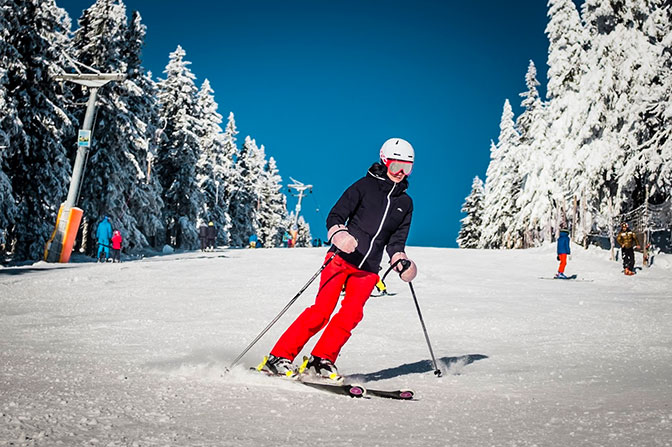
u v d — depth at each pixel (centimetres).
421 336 671
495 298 1112
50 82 2644
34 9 2592
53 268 1808
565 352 557
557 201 3328
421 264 1991
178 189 4366
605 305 1002
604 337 664
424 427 262
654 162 2456
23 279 1313
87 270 1587
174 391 327
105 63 3269
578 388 378
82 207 3108
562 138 3294
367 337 639
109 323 716
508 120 5462
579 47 3334
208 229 3872
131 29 3681
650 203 2664
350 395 341
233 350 539
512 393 366
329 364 384
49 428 231
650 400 320
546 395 354
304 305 958
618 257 2345
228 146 6662
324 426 259
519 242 4141
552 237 3503
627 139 2658
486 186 5572
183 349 535
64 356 471
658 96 2566
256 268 1741
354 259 400
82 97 3241
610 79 2741
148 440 221
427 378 428
